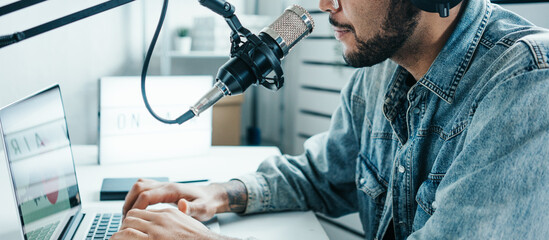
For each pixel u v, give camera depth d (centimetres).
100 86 135
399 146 93
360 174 106
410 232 90
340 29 81
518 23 81
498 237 57
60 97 97
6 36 54
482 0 81
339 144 112
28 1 55
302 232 94
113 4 58
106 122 137
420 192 81
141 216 79
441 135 81
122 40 259
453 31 78
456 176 64
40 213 74
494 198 58
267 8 312
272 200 103
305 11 77
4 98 220
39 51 229
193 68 297
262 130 333
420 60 83
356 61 82
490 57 75
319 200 111
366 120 106
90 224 90
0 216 96
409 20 74
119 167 136
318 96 283
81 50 244
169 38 279
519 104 59
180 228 77
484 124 62
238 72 71
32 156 76
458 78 78
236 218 101
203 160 147
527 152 57
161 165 140
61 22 56
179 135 148
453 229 61
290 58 305
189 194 96
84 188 116
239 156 154
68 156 95
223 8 68
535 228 56
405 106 92
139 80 141
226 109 253
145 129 143
